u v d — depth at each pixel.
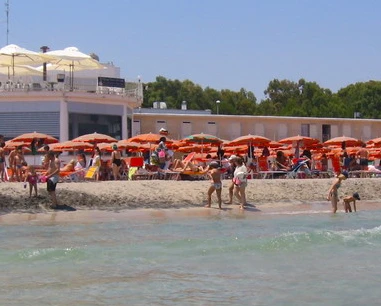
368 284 12.03
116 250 15.50
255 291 11.41
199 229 20.31
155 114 57.06
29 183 25.97
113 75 53.69
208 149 42.91
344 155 40.62
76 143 35.81
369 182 34.38
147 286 11.70
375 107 106.44
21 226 20.92
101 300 10.66
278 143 40.53
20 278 12.33
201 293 11.23
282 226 21.25
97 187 27.86
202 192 29.03
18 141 38.44
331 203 29.05
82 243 17.00
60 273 12.80
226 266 13.68
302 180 33.44
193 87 110.31
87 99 45.34
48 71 50.66
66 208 25.53
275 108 118.75
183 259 14.45
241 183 26.92
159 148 34.38
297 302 10.70
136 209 26.19
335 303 10.66
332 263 14.12
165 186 29.17
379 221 23.02
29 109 44.47
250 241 16.84
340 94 115.81
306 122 64.25
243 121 61.28
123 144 36.31
